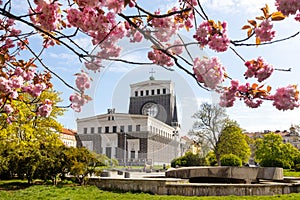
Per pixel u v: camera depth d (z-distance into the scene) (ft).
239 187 31.22
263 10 7.30
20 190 37.52
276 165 140.97
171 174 37.35
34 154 44.21
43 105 14.88
